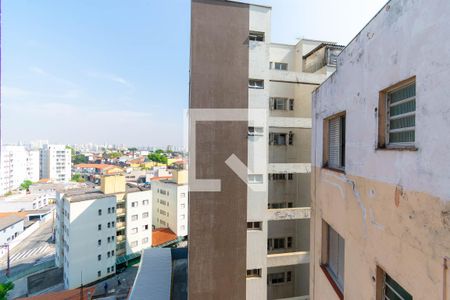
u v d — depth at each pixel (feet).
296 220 50.26
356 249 16.28
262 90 41.06
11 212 188.14
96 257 111.65
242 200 40.11
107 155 485.15
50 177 326.65
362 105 15.67
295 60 52.13
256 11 41.52
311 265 26.71
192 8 39.01
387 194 12.68
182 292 54.75
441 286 8.97
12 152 281.74
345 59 18.48
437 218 9.18
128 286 109.09
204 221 39.06
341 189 19.04
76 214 105.70
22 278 117.19
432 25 9.53
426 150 9.81
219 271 39.14
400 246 11.56
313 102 26.96
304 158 48.93
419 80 10.32
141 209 134.62
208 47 39.37
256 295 40.06
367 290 14.75
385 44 13.08
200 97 39.19
